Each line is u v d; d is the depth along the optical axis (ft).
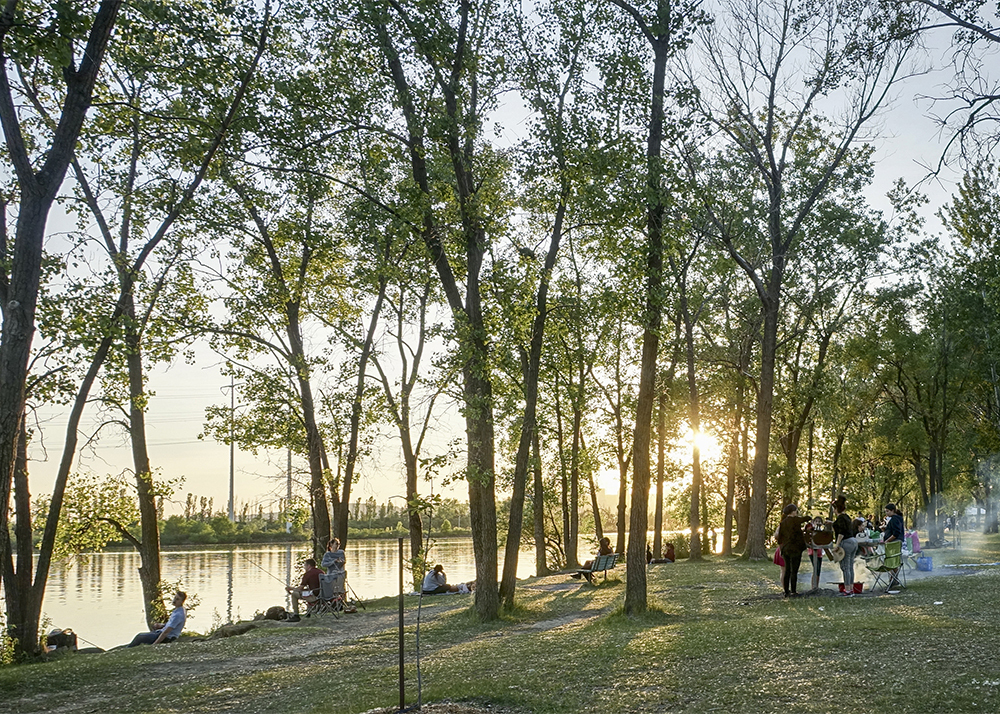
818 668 33.22
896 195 114.62
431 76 64.44
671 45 60.18
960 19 38.58
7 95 43.47
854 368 146.72
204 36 55.06
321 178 65.10
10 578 62.64
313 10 59.67
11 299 42.65
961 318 138.10
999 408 140.15
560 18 63.10
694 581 79.00
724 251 107.76
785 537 59.93
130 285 60.08
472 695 33.78
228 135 59.72
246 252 91.09
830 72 90.58
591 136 61.00
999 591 53.57
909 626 39.88
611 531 274.36
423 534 96.22
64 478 64.85
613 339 120.06
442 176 66.69
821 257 121.29
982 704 26.71
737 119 102.17
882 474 185.37
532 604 71.56
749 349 135.54
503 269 64.85
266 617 73.67
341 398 92.63
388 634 55.98
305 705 35.12
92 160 69.97
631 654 39.45
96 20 45.19
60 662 50.24
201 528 289.12
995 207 97.81
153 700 37.88
